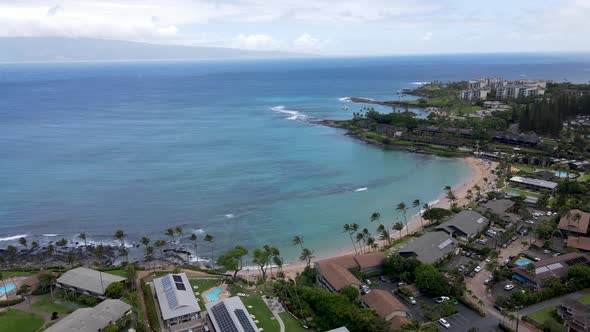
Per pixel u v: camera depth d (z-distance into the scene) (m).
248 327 92.62
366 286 111.62
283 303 106.50
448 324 94.81
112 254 139.00
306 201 184.88
